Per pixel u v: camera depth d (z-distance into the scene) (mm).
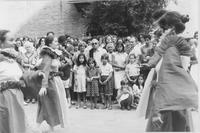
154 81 4141
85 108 8148
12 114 4883
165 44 3988
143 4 11023
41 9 11195
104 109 8016
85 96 8242
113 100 8555
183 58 3967
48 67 5422
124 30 11562
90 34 11805
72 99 8648
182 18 4117
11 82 4934
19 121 4965
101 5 11680
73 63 8383
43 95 5438
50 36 5680
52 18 11844
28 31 10805
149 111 4184
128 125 6355
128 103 7871
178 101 3826
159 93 3926
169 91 3863
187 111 4031
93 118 7012
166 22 4039
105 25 11719
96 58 8531
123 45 8531
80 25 12266
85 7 12000
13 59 5086
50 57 5512
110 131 5824
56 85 5789
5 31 5059
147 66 4145
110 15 11688
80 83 8172
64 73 6508
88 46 9008
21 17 9734
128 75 8102
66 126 6121
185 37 4254
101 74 8125
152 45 7312
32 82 5172
